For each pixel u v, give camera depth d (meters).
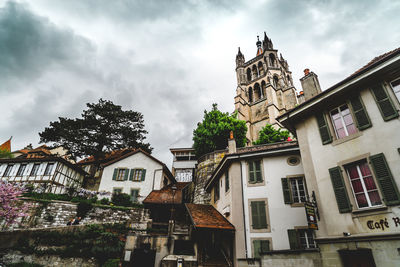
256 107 51.12
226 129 31.41
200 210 16.62
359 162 9.03
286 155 14.30
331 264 8.62
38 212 19.50
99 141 35.03
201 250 14.16
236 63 64.00
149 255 14.42
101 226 17.30
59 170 29.25
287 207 12.89
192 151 41.09
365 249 7.78
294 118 12.06
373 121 8.94
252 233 13.06
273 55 58.56
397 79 8.78
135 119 38.22
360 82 9.55
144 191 26.91
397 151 8.02
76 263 14.55
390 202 7.66
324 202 9.56
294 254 9.84
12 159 29.83
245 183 14.66
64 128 32.91
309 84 13.69
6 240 14.41
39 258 14.41
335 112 10.59
